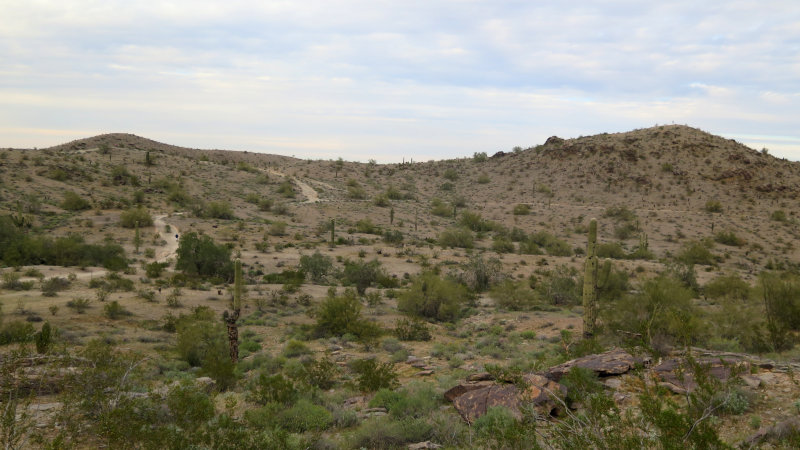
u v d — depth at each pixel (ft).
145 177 423.64
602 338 57.93
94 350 31.50
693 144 516.73
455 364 57.26
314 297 139.74
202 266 168.55
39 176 343.46
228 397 40.73
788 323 61.77
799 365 31.48
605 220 377.91
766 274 68.59
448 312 111.34
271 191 465.06
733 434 22.34
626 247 293.84
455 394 35.24
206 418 26.63
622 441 16.89
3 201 276.82
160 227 276.82
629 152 520.42
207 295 130.11
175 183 404.77
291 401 37.73
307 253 231.30
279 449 25.31
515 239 317.83
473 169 620.08
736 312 66.33
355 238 287.89
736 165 474.49
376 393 39.24
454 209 412.57
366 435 28.48
